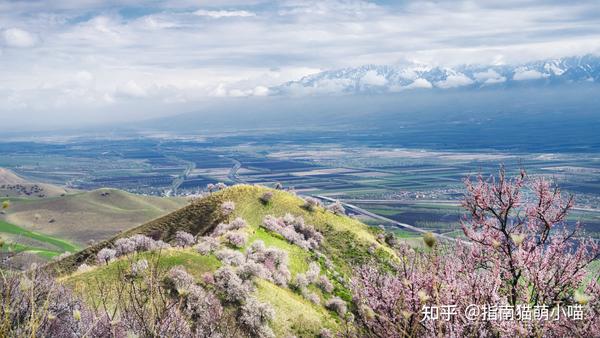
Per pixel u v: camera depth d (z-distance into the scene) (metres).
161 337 5.98
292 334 38.59
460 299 8.30
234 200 79.00
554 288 8.93
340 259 67.44
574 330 8.23
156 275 7.18
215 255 46.47
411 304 8.02
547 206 9.73
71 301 9.27
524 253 9.05
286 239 64.69
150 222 80.06
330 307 47.88
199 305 11.98
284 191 85.75
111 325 6.29
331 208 85.00
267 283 45.69
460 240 10.03
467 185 10.48
